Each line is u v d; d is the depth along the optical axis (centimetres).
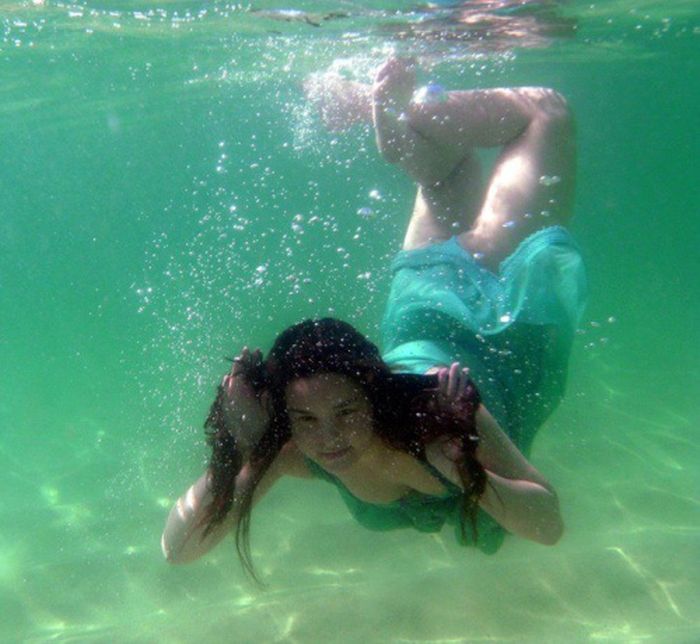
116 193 2541
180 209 2512
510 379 148
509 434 142
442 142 176
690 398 391
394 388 105
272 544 229
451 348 146
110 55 535
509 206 165
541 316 150
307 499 260
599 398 396
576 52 630
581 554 210
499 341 149
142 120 1009
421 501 126
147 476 312
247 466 118
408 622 181
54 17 405
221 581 211
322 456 107
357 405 102
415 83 174
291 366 100
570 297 154
